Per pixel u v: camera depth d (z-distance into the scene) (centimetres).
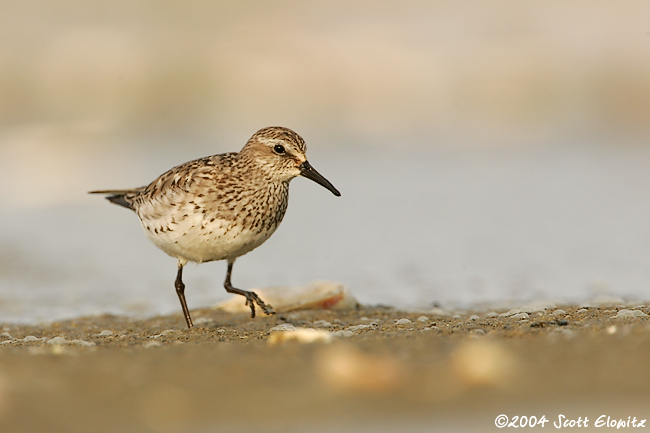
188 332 901
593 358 623
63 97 2252
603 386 571
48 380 599
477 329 795
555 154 2088
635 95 2298
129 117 2238
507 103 2317
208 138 2167
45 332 965
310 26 2488
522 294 1185
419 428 513
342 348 691
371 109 2297
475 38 2461
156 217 953
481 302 1141
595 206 1683
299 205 1745
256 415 532
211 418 529
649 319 810
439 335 761
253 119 2261
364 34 2472
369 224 1611
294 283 1295
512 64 2362
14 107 2223
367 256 1420
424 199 1764
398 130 2223
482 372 594
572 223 1582
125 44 2345
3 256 1444
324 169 1980
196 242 940
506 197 1761
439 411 537
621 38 2434
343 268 1366
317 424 520
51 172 1900
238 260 1430
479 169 1983
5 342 852
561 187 1820
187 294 1257
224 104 2283
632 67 2342
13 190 1802
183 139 2162
